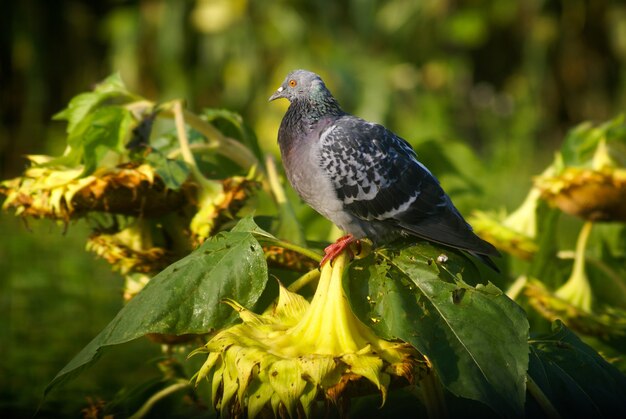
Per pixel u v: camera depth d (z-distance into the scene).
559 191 4.53
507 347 4.14
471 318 4.16
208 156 4.55
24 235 5.29
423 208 4.39
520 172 8.31
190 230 4.37
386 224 4.41
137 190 4.33
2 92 8.10
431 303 4.17
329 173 4.41
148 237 4.41
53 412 4.49
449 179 4.86
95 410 4.48
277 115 8.49
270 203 4.79
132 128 4.38
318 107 4.46
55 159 4.36
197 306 4.20
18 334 4.73
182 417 4.44
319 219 4.82
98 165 4.33
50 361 4.64
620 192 4.50
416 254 4.21
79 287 4.94
